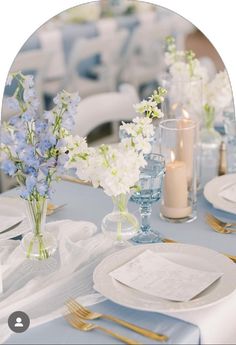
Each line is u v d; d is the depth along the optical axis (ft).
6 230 4.42
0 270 3.69
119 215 4.18
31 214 3.94
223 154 5.42
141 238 4.32
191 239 4.31
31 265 3.95
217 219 4.57
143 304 3.30
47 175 3.71
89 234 4.40
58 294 3.63
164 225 4.55
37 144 3.60
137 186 3.99
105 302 3.51
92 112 8.24
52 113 3.65
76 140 3.83
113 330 3.19
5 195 5.12
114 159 3.74
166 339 3.09
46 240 4.00
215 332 3.30
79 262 3.97
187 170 4.65
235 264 3.74
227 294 3.39
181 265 3.80
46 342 3.14
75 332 3.20
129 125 3.88
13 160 3.60
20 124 3.56
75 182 5.37
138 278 3.62
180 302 3.34
